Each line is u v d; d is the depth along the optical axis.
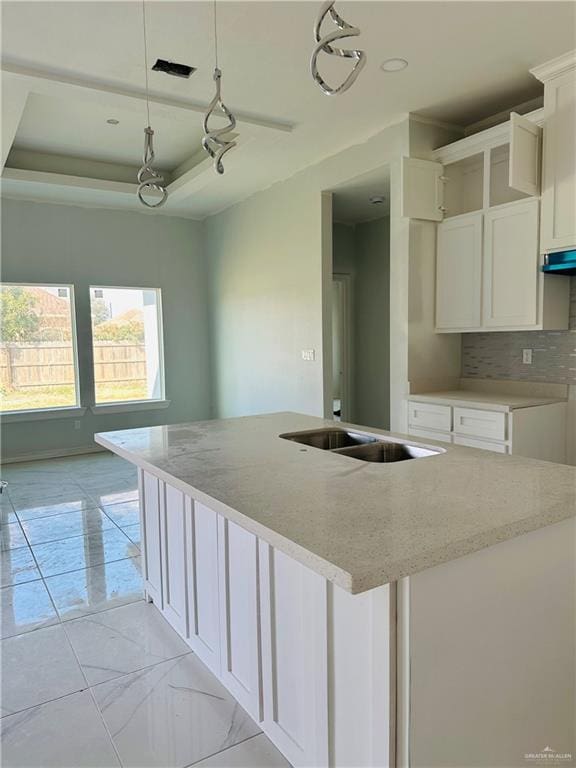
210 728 1.86
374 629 1.20
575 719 1.54
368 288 6.30
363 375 6.46
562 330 3.48
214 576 2.04
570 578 1.47
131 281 6.60
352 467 1.84
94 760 1.72
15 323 5.99
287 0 2.46
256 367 6.06
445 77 3.24
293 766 1.61
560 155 3.05
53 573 3.16
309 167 4.88
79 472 5.48
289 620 1.58
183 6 2.50
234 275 6.41
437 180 3.85
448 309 3.91
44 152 5.19
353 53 1.57
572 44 2.89
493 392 3.99
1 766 1.70
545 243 3.17
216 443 2.31
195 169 5.13
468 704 1.26
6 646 2.40
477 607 1.25
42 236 5.98
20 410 6.02
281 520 1.29
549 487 1.55
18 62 3.03
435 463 1.88
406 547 1.11
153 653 2.32
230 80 3.27
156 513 2.57
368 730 1.27
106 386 6.58
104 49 2.90
